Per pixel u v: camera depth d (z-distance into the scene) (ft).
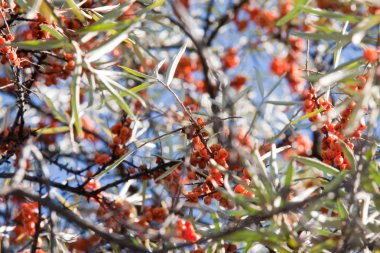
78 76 3.39
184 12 4.72
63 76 3.96
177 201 3.73
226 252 3.75
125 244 3.18
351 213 3.33
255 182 3.30
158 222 3.75
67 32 3.43
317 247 3.23
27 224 3.95
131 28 3.45
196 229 3.63
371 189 3.28
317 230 3.35
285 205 3.12
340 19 3.41
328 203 3.39
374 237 3.28
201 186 3.71
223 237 3.20
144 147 3.95
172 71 3.75
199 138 3.65
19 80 3.86
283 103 3.85
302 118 3.63
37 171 3.80
